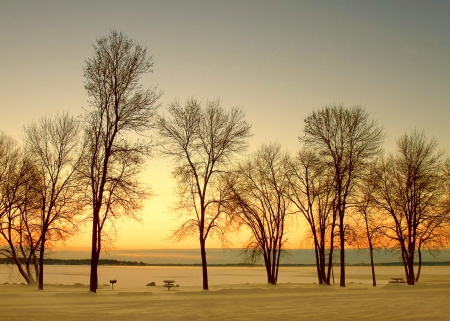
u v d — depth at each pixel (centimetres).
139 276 11306
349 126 4241
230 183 4059
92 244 3088
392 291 3247
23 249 4328
